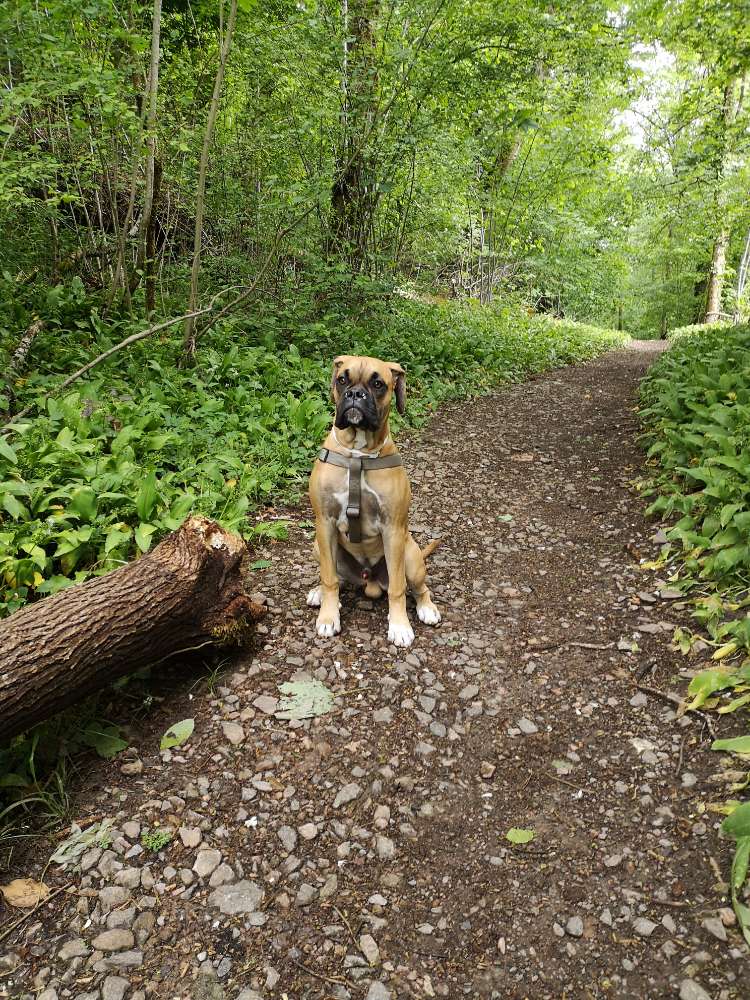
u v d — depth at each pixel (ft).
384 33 29.45
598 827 7.98
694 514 15.05
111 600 9.07
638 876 7.27
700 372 23.30
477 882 7.36
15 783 8.18
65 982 6.26
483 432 25.86
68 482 14.12
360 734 9.57
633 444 23.32
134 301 27.73
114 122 21.01
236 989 6.23
